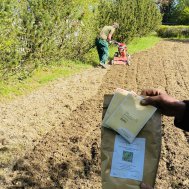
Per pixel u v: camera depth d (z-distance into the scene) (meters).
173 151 1.87
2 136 1.88
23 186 1.47
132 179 0.66
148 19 8.38
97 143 1.91
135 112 0.67
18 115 2.22
